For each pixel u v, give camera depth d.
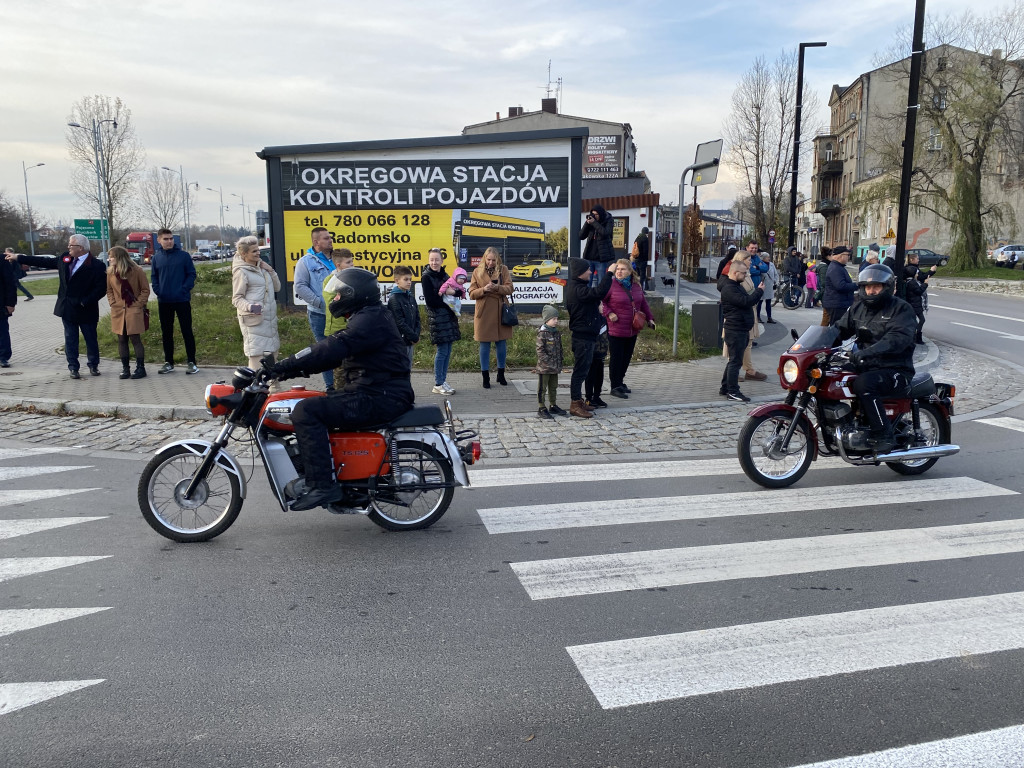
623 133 50.31
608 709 3.12
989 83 39.78
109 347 12.75
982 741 2.90
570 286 8.55
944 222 49.16
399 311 8.73
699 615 3.97
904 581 4.39
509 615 3.98
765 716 3.07
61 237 67.69
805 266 25.06
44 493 6.02
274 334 8.96
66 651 3.58
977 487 6.25
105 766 2.75
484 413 8.88
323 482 4.88
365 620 3.92
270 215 14.97
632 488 6.25
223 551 4.88
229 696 3.21
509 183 14.83
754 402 9.45
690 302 22.50
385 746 2.88
